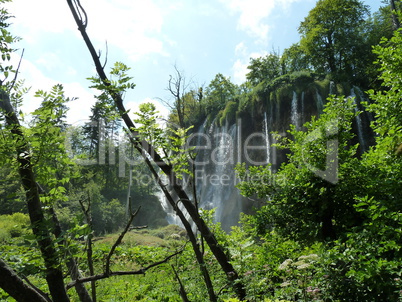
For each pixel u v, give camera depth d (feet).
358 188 18.74
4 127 6.61
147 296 20.30
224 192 116.88
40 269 6.42
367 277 11.48
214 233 17.01
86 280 7.15
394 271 11.30
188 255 21.40
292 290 13.28
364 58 112.88
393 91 19.99
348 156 19.84
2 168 6.84
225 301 10.75
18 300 5.58
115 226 91.81
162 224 115.14
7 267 5.64
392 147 17.31
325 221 19.66
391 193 16.12
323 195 19.19
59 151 7.13
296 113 103.24
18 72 7.35
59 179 7.46
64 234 6.65
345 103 20.81
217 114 131.95
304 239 19.67
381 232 12.77
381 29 116.57
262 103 113.60
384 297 11.65
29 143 6.83
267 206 21.91
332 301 12.35
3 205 51.65
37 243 6.50
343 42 115.34
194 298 16.24
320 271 12.96
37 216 6.75
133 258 26.35
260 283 13.64
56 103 7.16
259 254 18.02
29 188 6.82
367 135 88.43
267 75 153.07
